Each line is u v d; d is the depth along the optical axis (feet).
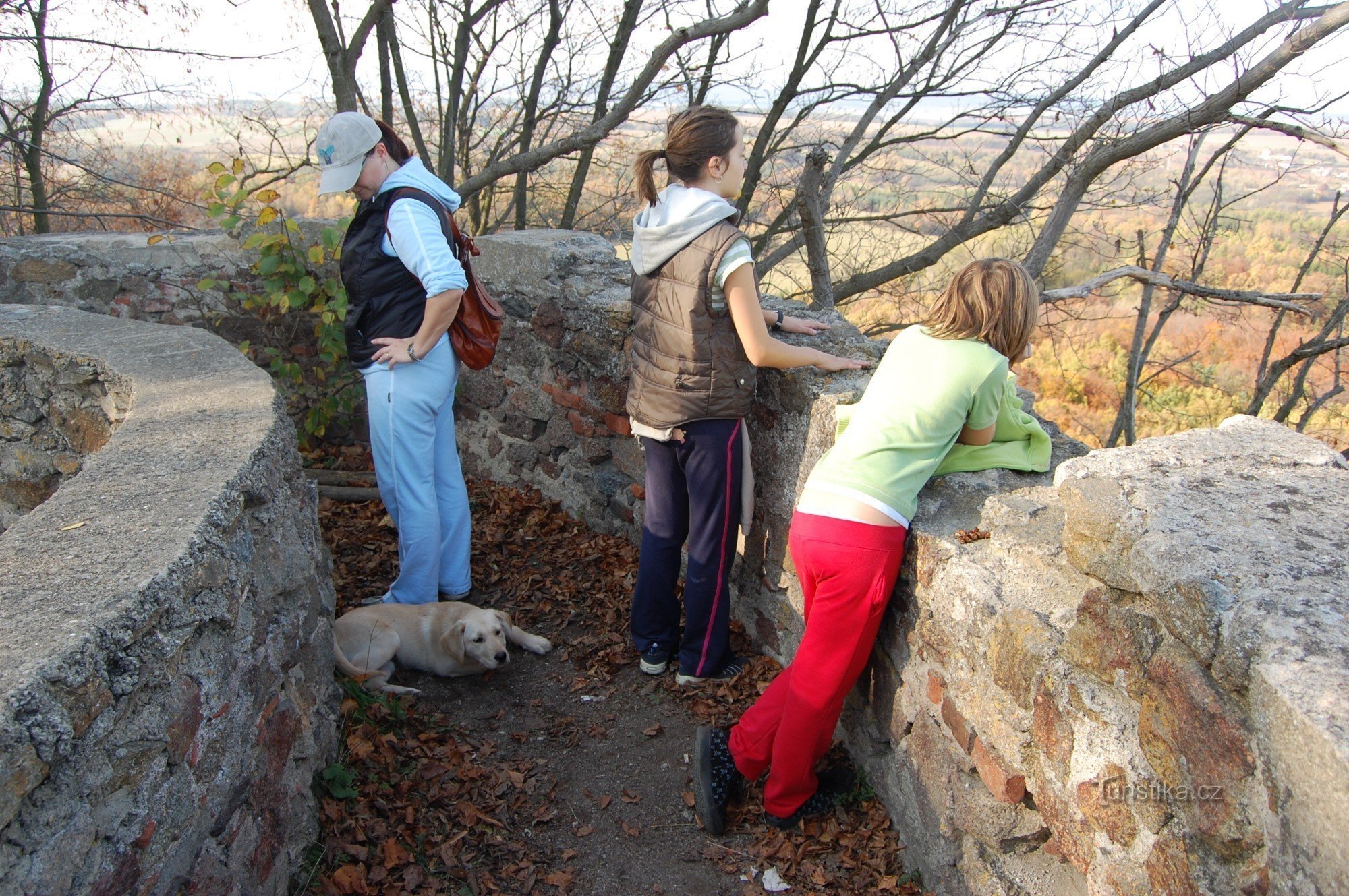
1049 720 6.27
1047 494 7.68
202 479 6.57
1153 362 33.04
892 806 8.82
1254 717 4.46
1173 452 6.53
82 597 5.00
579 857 8.55
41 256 15.65
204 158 33.32
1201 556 5.10
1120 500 5.77
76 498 6.29
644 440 10.35
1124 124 23.56
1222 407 35.76
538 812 9.03
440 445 12.19
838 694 8.14
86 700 4.62
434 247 10.23
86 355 9.72
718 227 8.92
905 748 8.50
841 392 9.45
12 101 32.07
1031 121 28.27
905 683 8.39
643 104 33.42
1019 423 8.61
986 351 7.77
